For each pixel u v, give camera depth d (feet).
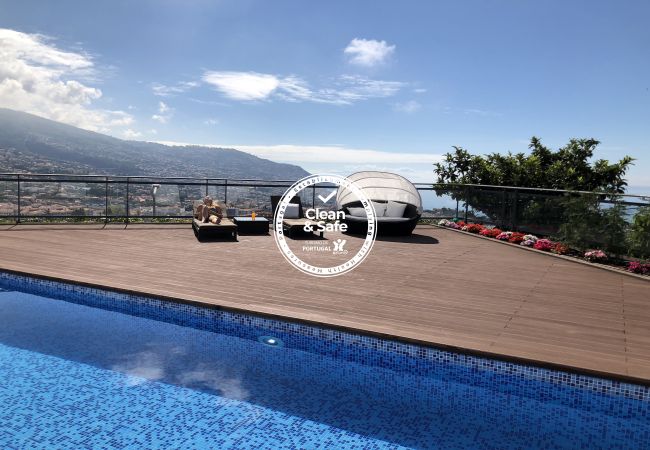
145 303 15.51
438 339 11.57
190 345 13.56
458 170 46.42
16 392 10.68
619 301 15.65
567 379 10.14
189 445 8.77
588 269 21.31
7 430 9.12
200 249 23.98
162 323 15.21
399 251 25.02
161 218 34.14
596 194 23.97
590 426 9.82
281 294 15.64
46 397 10.47
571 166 48.78
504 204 32.60
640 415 9.56
